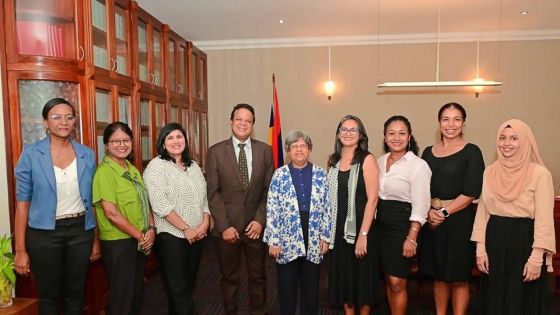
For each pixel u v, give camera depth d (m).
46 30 2.65
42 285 2.29
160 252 2.55
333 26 5.02
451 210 2.40
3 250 2.23
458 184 2.42
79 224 2.34
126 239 2.42
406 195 2.41
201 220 2.61
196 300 3.44
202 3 4.07
